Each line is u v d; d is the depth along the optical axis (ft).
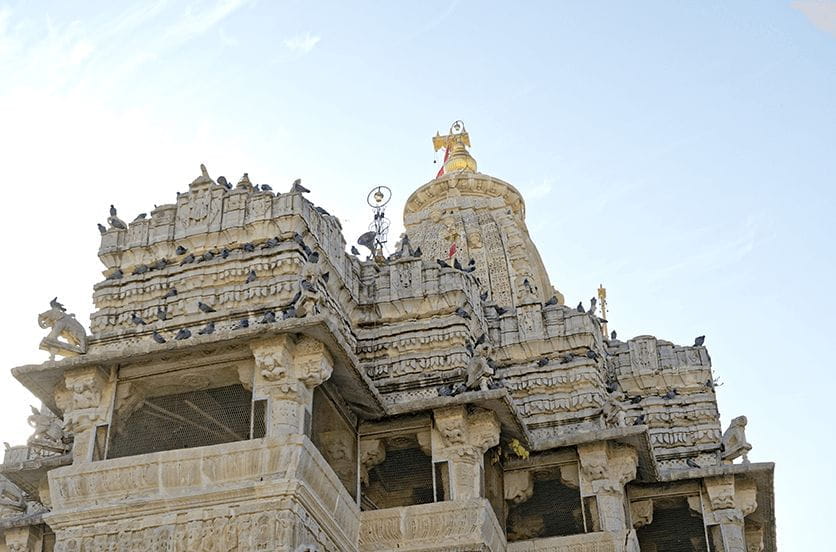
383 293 92.94
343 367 75.05
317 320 70.69
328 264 88.02
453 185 138.10
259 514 66.44
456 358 88.53
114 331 82.38
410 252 96.32
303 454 67.87
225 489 67.36
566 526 83.82
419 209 140.26
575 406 94.53
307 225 86.33
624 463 84.43
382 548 76.13
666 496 88.33
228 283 84.64
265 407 70.79
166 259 87.25
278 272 83.66
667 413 102.06
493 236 130.00
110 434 72.84
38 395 77.05
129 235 89.35
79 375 74.02
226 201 88.17
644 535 88.28
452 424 78.89
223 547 65.87
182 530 67.26
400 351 90.02
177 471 68.90
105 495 69.77
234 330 71.97
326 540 71.05
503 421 81.20
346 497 74.54
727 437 94.43
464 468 77.92
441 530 75.82
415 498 79.05
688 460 98.32
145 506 68.54
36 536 83.87
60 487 70.49
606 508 82.74
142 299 86.12
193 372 74.13
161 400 75.15
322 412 75.77
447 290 91.66
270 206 86.28
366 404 79.05
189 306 84.23
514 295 124.77
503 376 97.45
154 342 76.74
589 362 96.43
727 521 85.81
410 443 81.05
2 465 82.02
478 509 75.77
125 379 74.79
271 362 71.36
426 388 87.30
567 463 85.76
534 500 85.51
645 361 105.29
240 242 86.33
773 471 85.76
